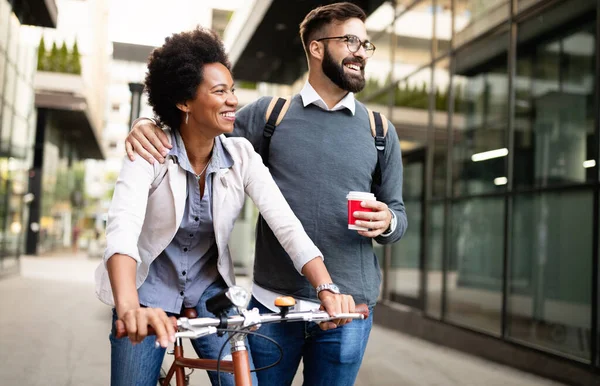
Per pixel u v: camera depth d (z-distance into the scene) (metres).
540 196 6.33
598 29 5.58
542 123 6.35
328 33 2.36
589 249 5.62
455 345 7.47
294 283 2.32
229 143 2.06
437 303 8.16
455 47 8.01
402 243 9.32
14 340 6.75
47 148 26.94
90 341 6.94
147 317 1.39
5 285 13.12
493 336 6.79
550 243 6.15
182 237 1.99
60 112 25.03
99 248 28.69
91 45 23.14
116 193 1.80
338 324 1.74
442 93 8.27
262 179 2.04
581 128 5.79
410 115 9.15
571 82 5.94
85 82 21.47
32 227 26.88
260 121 2.47
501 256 6.91
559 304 5.96
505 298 6.75
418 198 8.93
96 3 20.89
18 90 14.87
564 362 5.70
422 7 8.84
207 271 2.07
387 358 6.66
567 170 5.98
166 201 1.93
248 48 11.85
